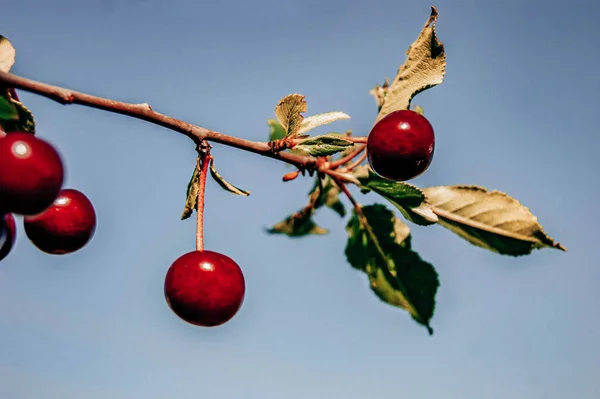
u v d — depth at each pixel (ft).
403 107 1.32
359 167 1.34
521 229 1.30
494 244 1.32
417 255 1.37
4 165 1.11
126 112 1.20
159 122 1.21
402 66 1.33
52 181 1.13
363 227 1.38
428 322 1.36
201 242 1.24
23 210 1.12
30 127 1.19
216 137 1.25
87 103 1.17
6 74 1.14
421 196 1.29
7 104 1.15
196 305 1.21
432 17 1.31
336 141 1.26
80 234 1.25
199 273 1.21
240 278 1.23
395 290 1.37
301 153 1.41
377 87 1.38
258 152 1.27
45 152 1.13
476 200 1.31
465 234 1.32
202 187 1.24
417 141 1.25
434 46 1.32
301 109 1.26
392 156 1.25
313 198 1.45
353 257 1.38
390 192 1.31
